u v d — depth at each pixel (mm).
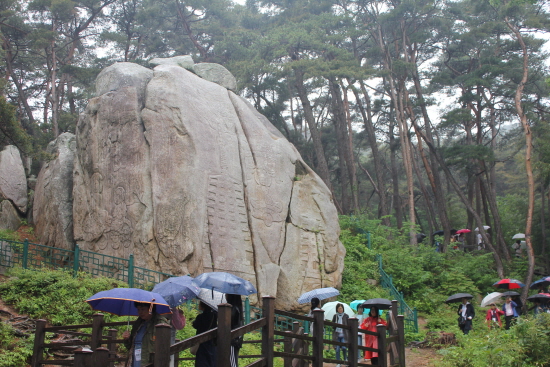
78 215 16734
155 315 6688
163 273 14211
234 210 16188
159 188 15445
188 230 14977
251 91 37344
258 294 15742
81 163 17234
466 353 10539
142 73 17172
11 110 19156
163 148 15805
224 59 34562
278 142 18578
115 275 15273
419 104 31172
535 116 32500
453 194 47500
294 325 9195
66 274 13719
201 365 6715
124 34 35156
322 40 27609
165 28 37719
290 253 17172
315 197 18750
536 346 9914
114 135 16500
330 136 41938
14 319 11180
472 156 27250
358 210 29891
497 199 39219
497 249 29672
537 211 31406
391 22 30828
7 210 19047
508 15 26125
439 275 23078
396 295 19344
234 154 16891
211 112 16938
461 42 32062
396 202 37562
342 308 11594
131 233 15461
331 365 12180
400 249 23656
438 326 17656
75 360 6582
